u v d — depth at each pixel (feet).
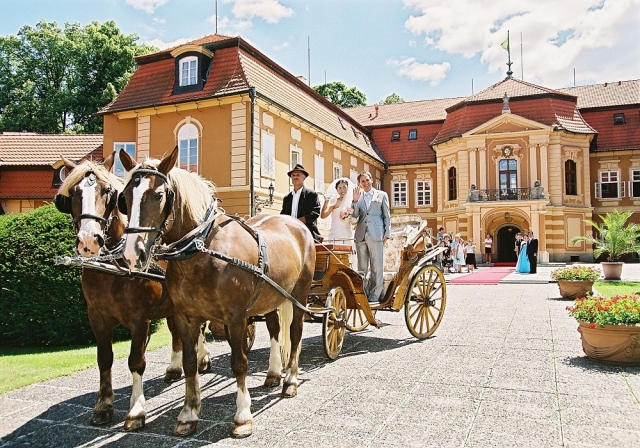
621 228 63.36
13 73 148.25
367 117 148.36
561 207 107.55
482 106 117.70
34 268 28.25
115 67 142.61
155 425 15.60
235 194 69.00
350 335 29.68
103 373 16.12
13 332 28.76
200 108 71.67
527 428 14.51
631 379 19.21
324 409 16.56
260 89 71.97
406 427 14.79
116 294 15.78
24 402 18.10
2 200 96.58
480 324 31.99
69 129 143.33
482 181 112.06
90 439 14.55
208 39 80.69
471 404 16.71
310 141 88.89
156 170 13.76
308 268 20.06
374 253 28.19
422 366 21.86
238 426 14.56
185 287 14.76
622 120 122.72
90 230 14.51
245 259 15.56
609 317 21.08
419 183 132.26
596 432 14.11
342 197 29.40
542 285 58.54
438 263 39.11
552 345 25.41
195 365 15.29
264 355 25.46
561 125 108.47
